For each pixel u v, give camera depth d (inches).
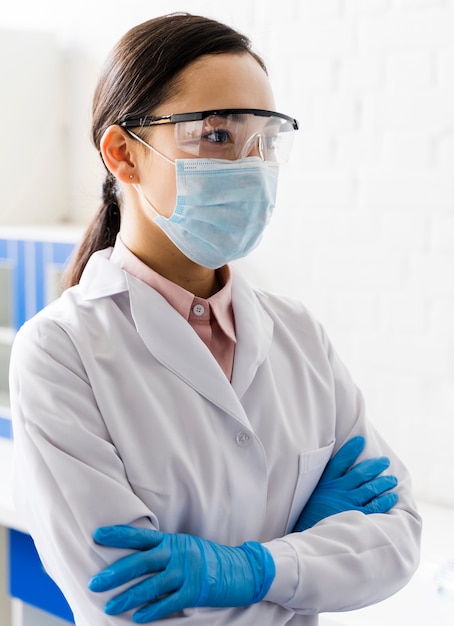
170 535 41.1
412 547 48.5
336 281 90.2
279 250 93.9
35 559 84.9
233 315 49.4
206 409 45.4
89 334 45.3
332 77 87.6
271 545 44.3
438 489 86.2
